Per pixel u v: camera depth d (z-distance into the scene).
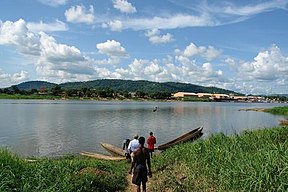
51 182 10.76
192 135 34.59
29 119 59.28
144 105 139.50
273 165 9.63
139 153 11.79
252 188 9.52
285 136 16.83
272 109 97.31
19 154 26.16
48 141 33.34
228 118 69.44
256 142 15.47
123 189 13.16
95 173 13.09
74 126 48.06
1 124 49.78
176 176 13.41
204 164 13.30
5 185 9.59
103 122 55.12
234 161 11.88
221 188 10.53
